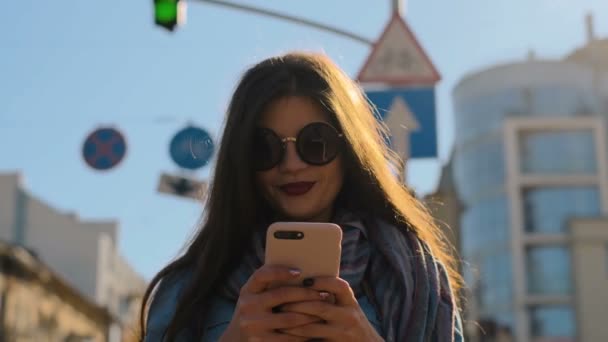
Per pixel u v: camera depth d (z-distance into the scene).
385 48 9.82
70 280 52.84
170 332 2.38
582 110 50.75
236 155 2.49
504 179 50.38
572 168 50.03
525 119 50.53
